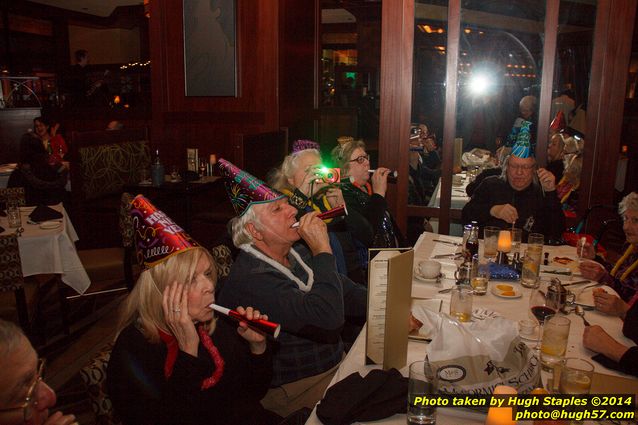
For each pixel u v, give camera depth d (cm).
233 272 160
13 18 1004
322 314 149
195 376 123
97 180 507
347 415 112
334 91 1192
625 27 340
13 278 272
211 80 535
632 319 155
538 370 118
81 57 891
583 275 214
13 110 700
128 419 120
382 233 268
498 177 312
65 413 237
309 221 161
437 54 368
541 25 351
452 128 376
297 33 566
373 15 1050
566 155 367
